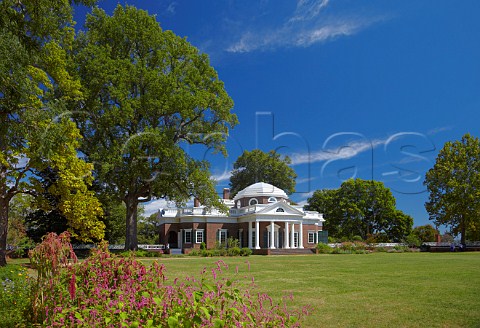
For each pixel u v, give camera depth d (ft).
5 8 38.52
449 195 196.54
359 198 252.83
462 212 195.00
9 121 45.50
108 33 125.90
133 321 16.38
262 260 110.32
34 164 78.79
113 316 17.17
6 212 79.46
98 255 22.34
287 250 169.58
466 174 197.98
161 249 171.53
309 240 195.62
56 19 45.60
